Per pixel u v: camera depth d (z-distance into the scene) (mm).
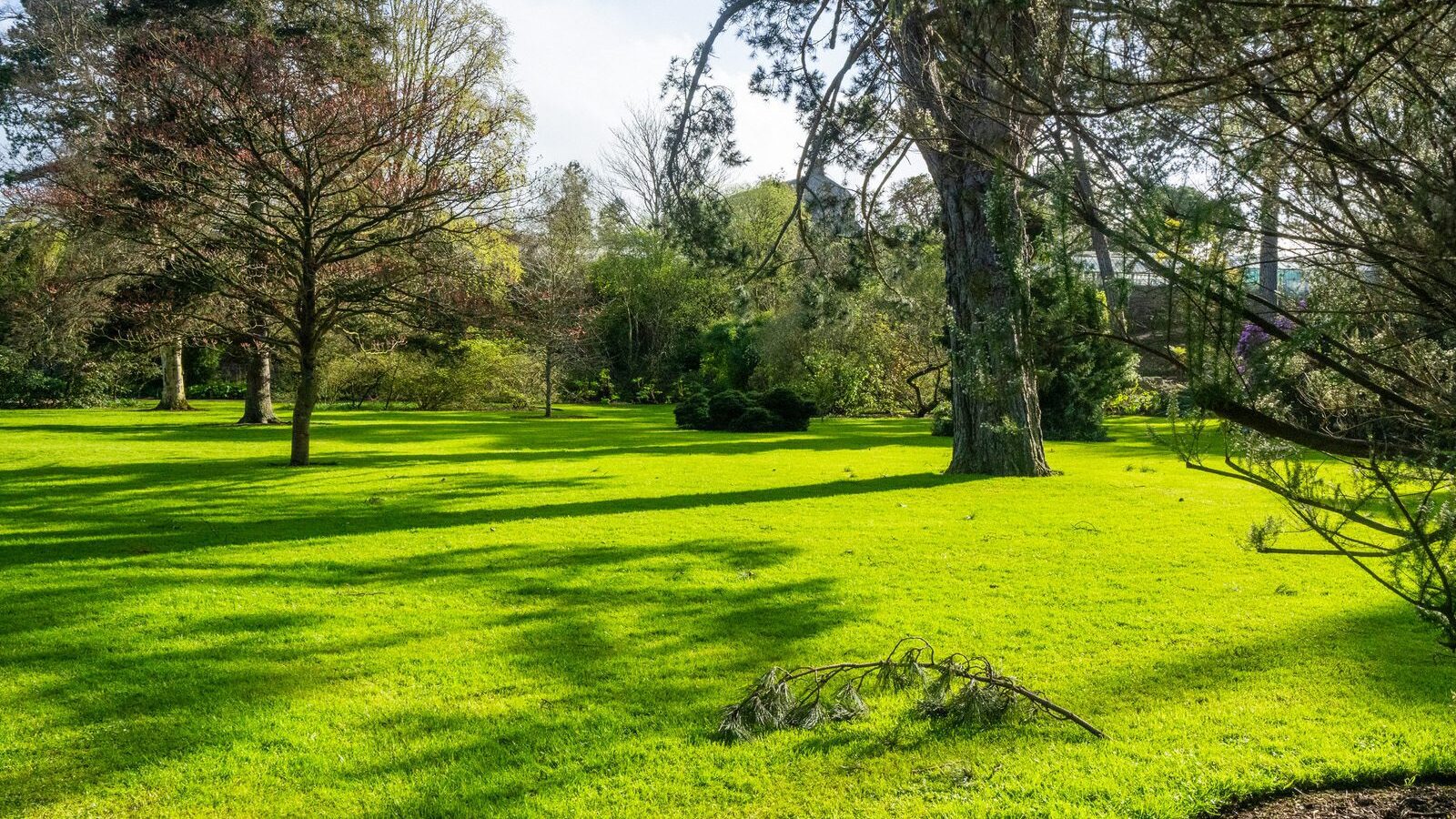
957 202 12820
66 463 17031
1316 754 3924
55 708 4727
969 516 10914
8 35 22281
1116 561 8258
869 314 33719
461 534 9844
